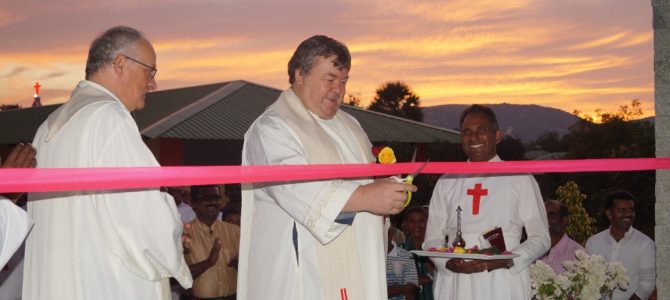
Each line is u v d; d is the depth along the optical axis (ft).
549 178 55.26
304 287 12.19
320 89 12.53
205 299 19.83
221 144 64.18
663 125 14.25
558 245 21.22
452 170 12.74
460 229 15.65
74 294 10.63
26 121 75.46
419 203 53.36
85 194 10.70
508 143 77.05
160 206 10.71
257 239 12.55
